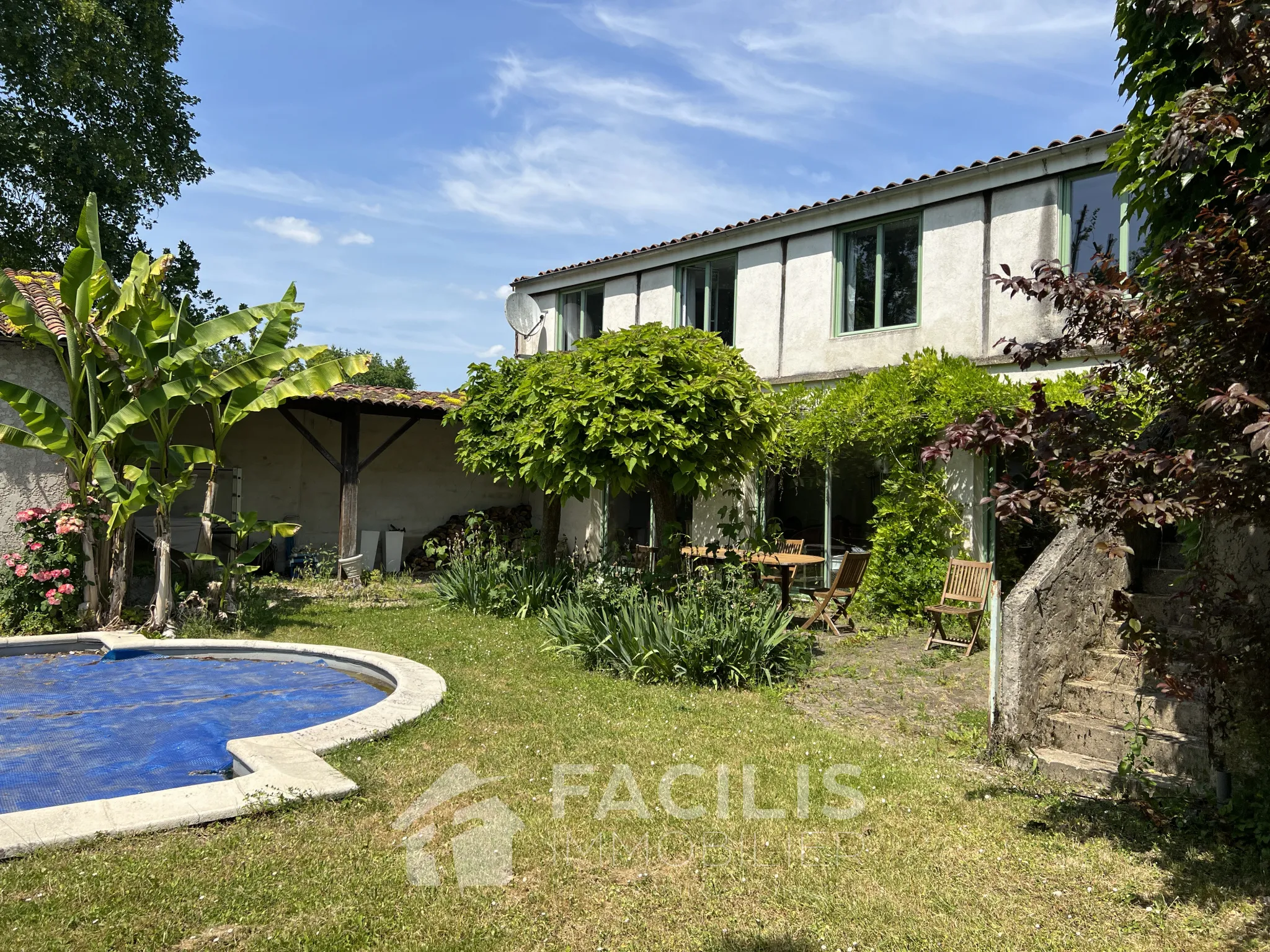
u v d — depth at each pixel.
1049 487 3.72
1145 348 3.85
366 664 8.21
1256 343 3.50
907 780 5.02
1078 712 5.70
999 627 5.61
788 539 13.30
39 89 19.47
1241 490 3.35
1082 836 4.23
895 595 11.22
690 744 5.62
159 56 21.27
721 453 8.81
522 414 12.23
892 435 11.30
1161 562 7.13
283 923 3.22
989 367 11.12
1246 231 3.72
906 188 11.92
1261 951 3.14
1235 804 4.19
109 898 3.33
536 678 7.55
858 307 12.85
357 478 14.72
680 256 15.10
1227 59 3.65
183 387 9.59
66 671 8.30
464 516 18.61
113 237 21.16
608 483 8.95
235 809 4.20
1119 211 10.13
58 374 10.36
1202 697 5.04
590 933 3.23
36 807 4.79
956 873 3.81
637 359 8.42
